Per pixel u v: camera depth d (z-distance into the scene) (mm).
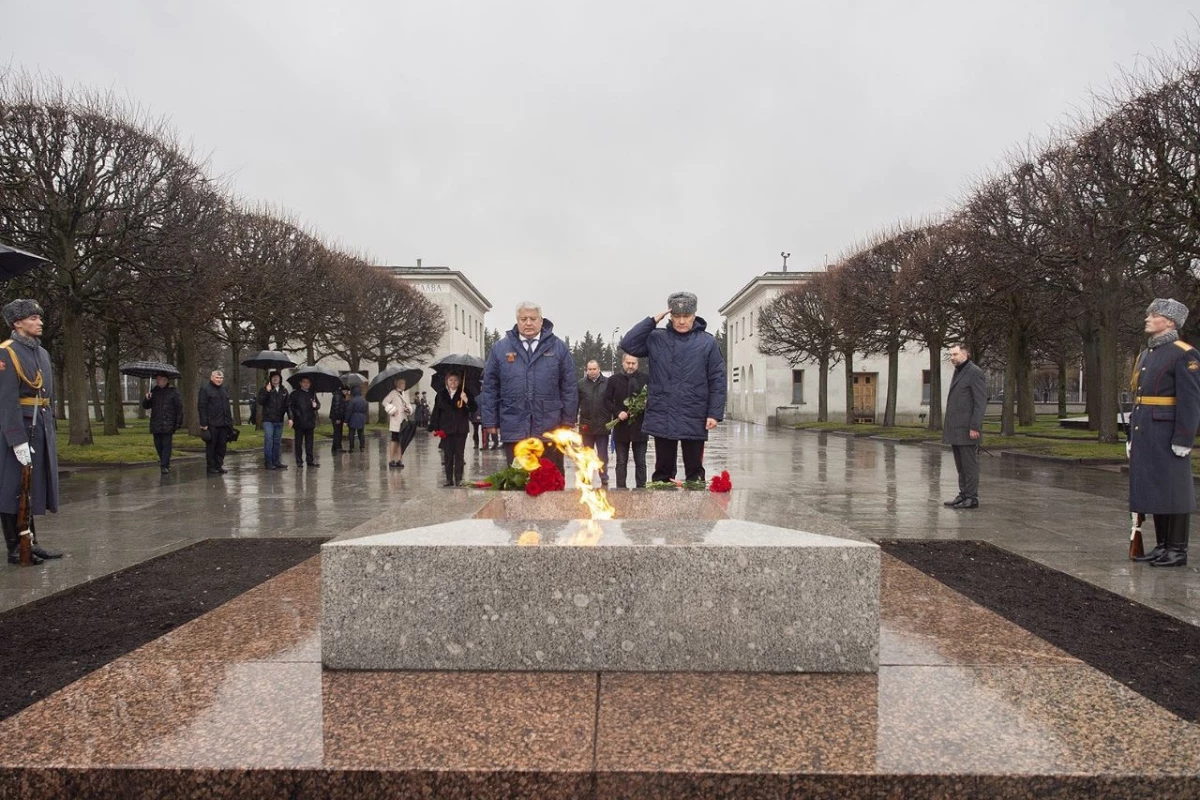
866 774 2227
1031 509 9273
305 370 15828
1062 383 37344
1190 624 4523
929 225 25062
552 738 2441
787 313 36812
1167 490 5934
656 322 6320
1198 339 16969
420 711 2648
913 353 42750
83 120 15406
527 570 2980
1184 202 13172
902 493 11023
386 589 3016
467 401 11609
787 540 3066
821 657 2994
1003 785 2230
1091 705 2721
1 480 6074
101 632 4566
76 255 16203
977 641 3445
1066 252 15273
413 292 39438
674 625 2980
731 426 42562
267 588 4508
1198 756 2350
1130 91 14148
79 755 2361
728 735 2463
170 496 10922
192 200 16953
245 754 2355
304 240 26891
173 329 20125
